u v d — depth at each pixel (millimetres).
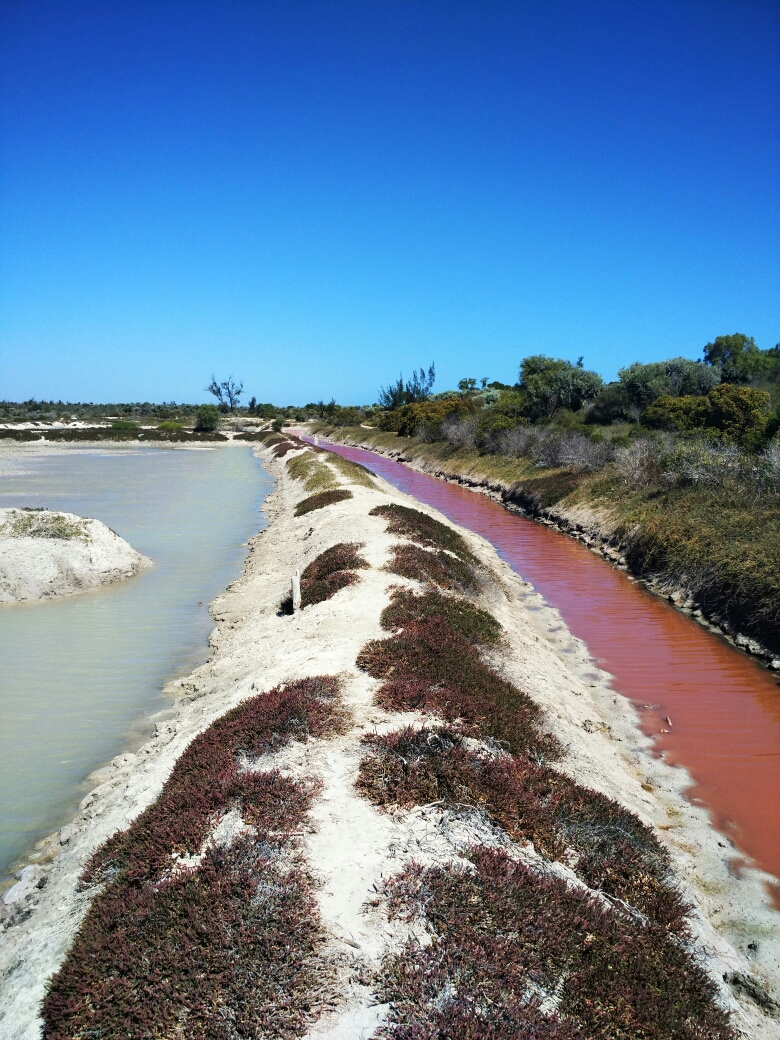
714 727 12008
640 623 17938
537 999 5051
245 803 7141
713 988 5824
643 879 7020
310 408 152875
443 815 7156
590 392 55781
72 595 19797
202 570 22938
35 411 137625
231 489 45062
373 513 25125
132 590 20406
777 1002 6070
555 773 8594
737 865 8258
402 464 62844
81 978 5258
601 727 11812
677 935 6457
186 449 85375
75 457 70188
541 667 13477
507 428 49562
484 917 5777
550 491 35188
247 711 9406
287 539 25969
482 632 13750
